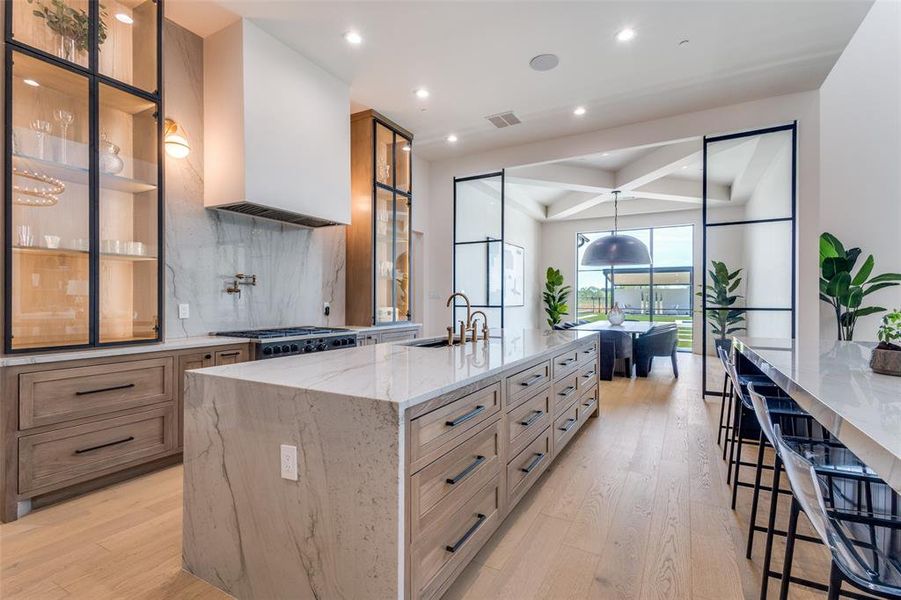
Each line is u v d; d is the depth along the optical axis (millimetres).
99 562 1820
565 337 3375
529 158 5723
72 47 2520
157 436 2709
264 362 1985
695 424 3846
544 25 3248
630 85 4172
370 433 1312
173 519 2180
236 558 1604
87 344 2496
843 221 5164
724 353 3336
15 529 2072
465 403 1668
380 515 1297
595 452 3146
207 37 3350
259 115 3279
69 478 2332
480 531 1776
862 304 5094
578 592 1656
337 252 4773
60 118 2555
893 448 830
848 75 5152
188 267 3287
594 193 7727
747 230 4684
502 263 5961
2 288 2178
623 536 2041
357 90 4266
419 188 6277
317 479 1412
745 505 2352
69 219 2537
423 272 6422
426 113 4809
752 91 4285
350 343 3980
